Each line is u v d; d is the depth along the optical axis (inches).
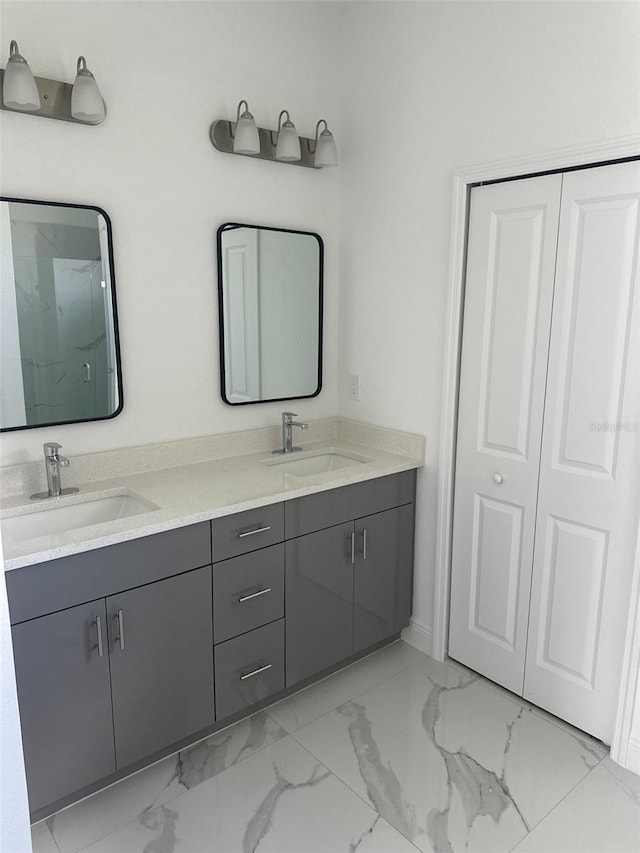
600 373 76.0
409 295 98.5
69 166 78.9
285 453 103.8
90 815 70.0
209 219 93.2
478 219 87.2
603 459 76.9
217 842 66.4
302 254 105.2
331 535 89.9
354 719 87.1
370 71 99.5
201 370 96.0
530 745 81.7
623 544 75.9
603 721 81.1
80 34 77.6
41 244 77.5
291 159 95.7
